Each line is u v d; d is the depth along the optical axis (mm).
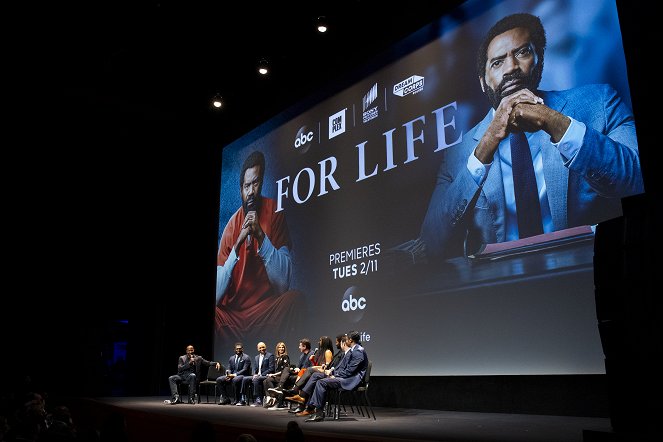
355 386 4875
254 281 8656
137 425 5820
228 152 9961
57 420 3385
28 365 9914
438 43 6484
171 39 8219
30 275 10016
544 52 5328
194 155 10719
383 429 3941
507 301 5246
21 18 7688
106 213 10750
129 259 10930
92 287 10539
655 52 4332
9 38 8086
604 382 4578
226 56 8625
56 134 10055
